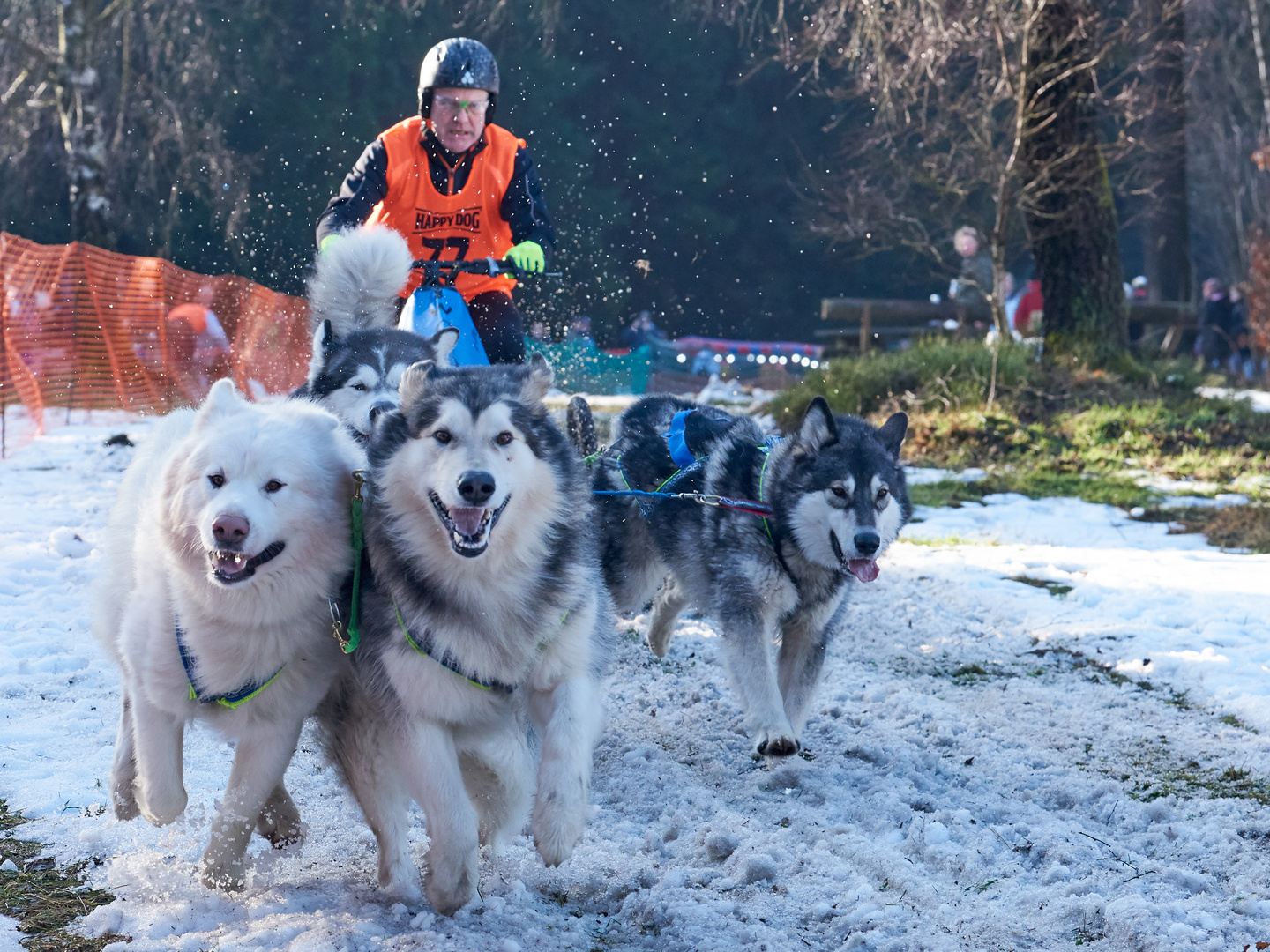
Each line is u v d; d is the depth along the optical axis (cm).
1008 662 636
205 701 328
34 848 367
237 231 2573
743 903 357
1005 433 1338
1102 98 1667
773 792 460
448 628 328
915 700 556
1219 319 2508
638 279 3250
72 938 312
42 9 2094
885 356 1634
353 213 640
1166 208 2927
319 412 350
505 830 373
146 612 330
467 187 661
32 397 1345
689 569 527
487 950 313
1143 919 334
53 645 573
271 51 2772
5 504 893
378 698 338
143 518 345
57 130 2309
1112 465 1254
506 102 3059
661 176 3356
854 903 353
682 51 3341
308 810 412
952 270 1853
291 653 330
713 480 527
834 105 3419
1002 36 1552
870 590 775
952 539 935
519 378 346
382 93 2911
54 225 2556
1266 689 561
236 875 342
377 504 337
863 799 444
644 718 540
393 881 348
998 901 362
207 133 2392
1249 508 1015
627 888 370
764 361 2566
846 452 488
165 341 1568
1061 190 1567
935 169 1686
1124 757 491
